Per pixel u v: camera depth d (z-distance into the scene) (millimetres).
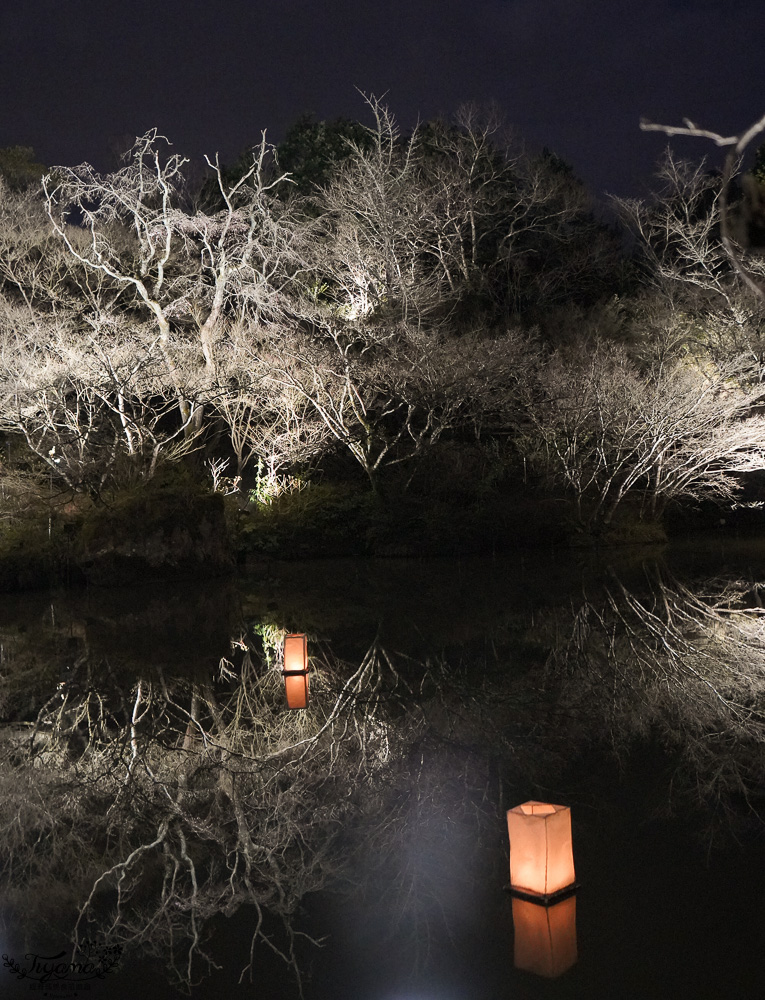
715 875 4340
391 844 4965
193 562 18906
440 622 12383
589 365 25375
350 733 7211
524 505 23703
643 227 36094
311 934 3990
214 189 32375
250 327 24125
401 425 27000
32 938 4086
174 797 5898
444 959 3678
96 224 26453
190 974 3701
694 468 24844
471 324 30812
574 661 9594
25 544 18203
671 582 16141
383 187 29578
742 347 27172
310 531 22906
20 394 19609
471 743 6750
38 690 9234
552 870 4176
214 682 9320
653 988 3367
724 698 7824
